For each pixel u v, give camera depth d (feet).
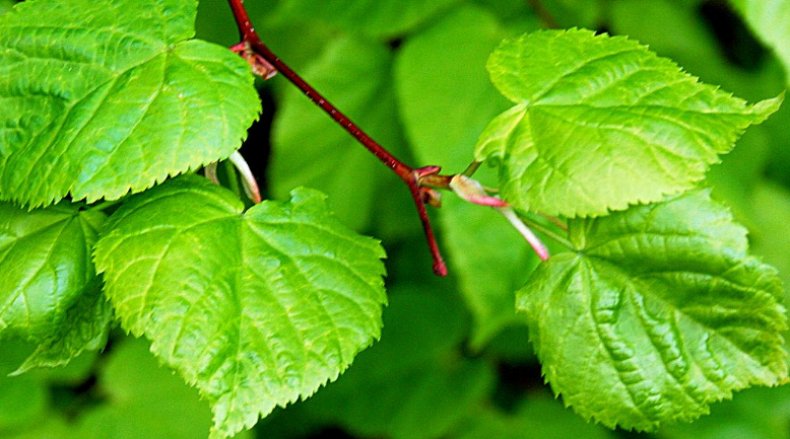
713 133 1.83
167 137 1.80
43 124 1.82
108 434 2.37
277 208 1.84
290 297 1.82
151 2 1.85
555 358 1.89
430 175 1.89
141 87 1.81
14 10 1.85
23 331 1.83
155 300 1.79
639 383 1.88
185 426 2.39
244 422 1.79
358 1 2.27
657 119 1.84
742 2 2.10
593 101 1.86
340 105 2.36
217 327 1.80
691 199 1.87
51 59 1.83
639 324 1.88
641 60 1.87
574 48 1.89
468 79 2.26
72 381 2.39
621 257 1.88
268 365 1.80
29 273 1.83
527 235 1.89
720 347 1.88
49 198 1.79
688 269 1.87
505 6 2.30
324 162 2.38
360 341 1.82
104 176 1.79
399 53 2.27
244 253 1.82
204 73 1.82
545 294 1.89
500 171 1.85
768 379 1.87
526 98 1.86
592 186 1.82
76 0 1.85
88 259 1.85
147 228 1.82
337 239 1.85
